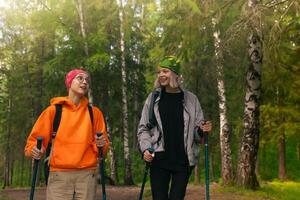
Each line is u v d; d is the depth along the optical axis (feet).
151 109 14.74
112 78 78.54
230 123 74.43
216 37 36.06
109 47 79.15
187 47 32.81
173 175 14.60
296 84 53.47
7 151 111.14
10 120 102.94
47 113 13.30
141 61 82.84
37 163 13.48
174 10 32.65
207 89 70.44
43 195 48.88
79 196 13.24
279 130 73.31
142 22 65.82
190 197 38.65
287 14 31.96
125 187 64.18
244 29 32.17
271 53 33.96
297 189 54.24
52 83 76.18
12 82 99.40
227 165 50.16
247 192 40.78
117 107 81.10
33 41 95.50
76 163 13.06
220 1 34.01
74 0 71.87
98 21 76.13
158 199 14.48
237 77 46.73
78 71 13.69
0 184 129.90
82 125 13.34
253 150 43.09
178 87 14.82
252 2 33.96
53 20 70.44
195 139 14.96
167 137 14.53
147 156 14.21
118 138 127.54
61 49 70.64
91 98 71.31
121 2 70.90
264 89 50.60
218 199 37.19
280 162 87.45
